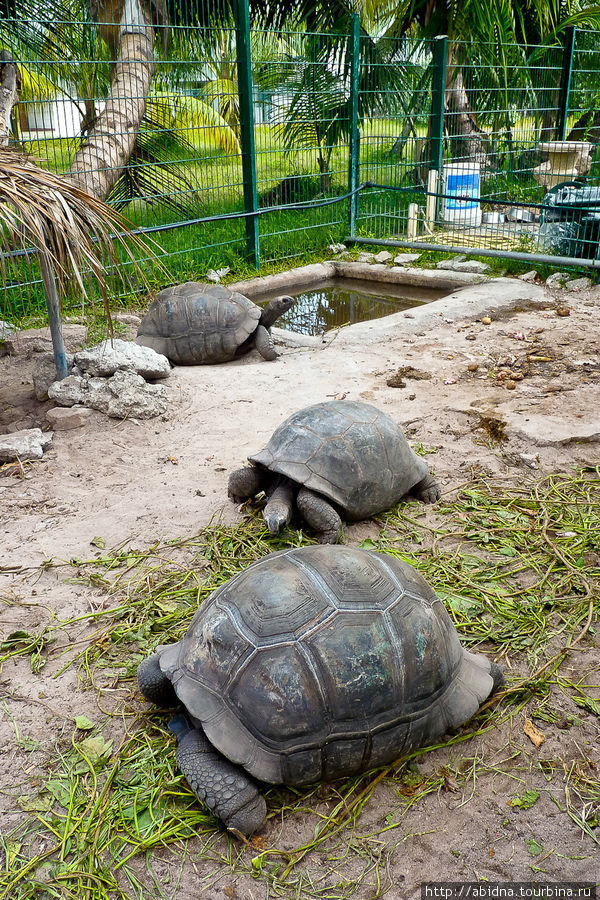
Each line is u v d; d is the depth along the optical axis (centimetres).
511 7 1423
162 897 230
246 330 727
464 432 548
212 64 1072
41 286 863
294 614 259
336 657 251
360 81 1235
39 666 327
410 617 271
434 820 256
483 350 739
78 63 878
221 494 470
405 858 242
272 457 414
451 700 275
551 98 1501
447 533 423
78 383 604
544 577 380
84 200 542
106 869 238
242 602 268
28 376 688
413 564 393
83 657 333
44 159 879
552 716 299
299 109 1191
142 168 1062
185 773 252
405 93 1252
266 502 457
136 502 465
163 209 1094
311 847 246
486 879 234
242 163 1028
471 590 372
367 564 284
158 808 260
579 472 484
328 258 1159
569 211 1019
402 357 730
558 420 546
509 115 1435
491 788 268
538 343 755
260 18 1437
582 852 242
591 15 1443
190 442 548
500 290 948
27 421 599
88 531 434
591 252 1007
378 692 254
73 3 877
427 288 1044
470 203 1247
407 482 439
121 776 271
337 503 403
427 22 1418
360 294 1031
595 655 332
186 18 1087
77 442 554
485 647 338
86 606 368
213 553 404
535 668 324
